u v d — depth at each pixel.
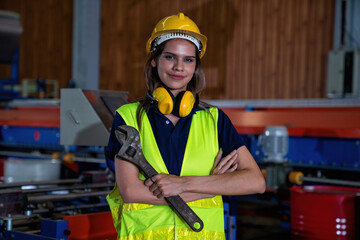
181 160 1.28
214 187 1.23
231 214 2.83
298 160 2.95
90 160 3.75
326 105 5.28
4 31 5.13
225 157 1.31
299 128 2.90
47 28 10.52
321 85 6.86
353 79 4.77
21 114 5.14
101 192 2.23
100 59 9.79
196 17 8.33
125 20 9.34
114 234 1.99
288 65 7.23
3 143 5.03
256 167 1.32
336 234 2.29
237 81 7.82
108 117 2.08
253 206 4.91
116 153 1.28
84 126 2.06
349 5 6.19
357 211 2.31
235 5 7.83
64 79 10.20
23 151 4.86
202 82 1.38
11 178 2.94
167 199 1.23
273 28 7.39
